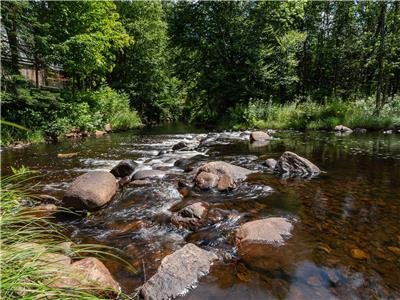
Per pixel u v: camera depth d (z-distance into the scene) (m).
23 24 12.34
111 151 9.95
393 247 3.12
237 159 7.89
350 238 3.32
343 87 25.12
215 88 20.95
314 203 4.46
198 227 3.75
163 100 29.42
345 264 2.81
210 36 20.92
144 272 2.83
